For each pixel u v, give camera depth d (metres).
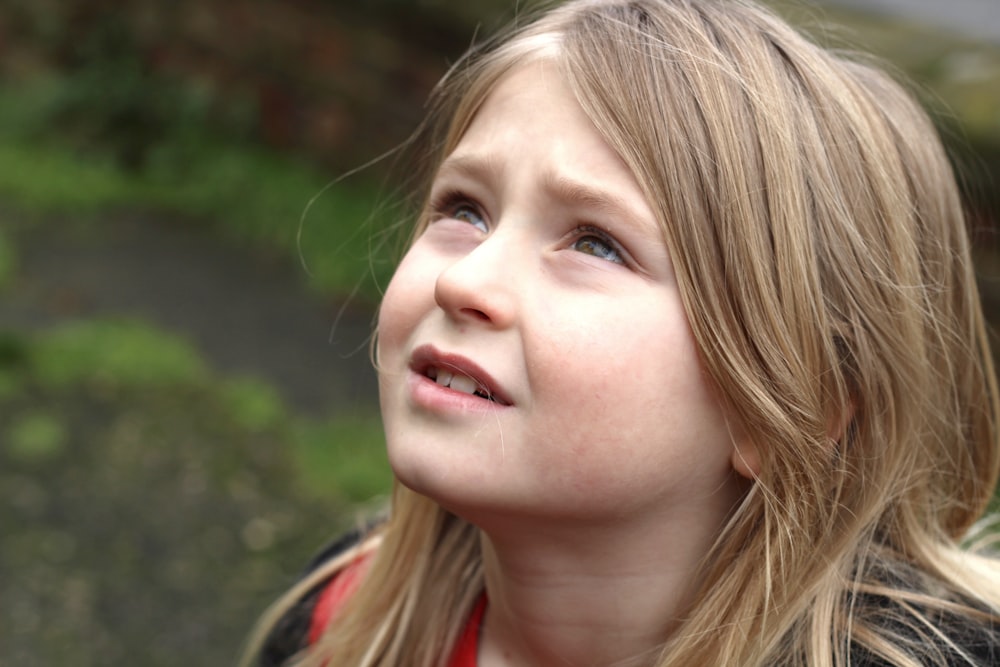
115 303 4.35
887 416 1.12
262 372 3.93
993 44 3.95
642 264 0.99
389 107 5.34
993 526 1.56
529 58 1.08
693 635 1.06
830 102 1.12
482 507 0.99
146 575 2.82
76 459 3.27
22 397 3.55
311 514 3.14
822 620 1.05
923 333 1.16
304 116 5.67
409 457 1.00
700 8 1.13
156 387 3.72
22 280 4.46
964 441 1.28
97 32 6.14
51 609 2.66
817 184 1.07
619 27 1.07
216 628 2.66
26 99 6.10
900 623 1.08
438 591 1.30
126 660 2.53
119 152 5.87
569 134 1.01
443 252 1.07
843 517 1.11
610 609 1.09
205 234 5.21
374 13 5.29
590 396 0.96
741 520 1.07
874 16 4.20
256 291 4.62
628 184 0.99
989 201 3.20
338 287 4.64
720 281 1.01
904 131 1.21
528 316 0.97
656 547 1.06
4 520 2.96
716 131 1.03
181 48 6.07
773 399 1.03
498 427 0.98
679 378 0.99
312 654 1.37
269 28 5.73
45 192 5.42
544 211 1.01
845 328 1.09
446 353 0.99
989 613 1.12
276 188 5.42
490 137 1.06
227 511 3.12
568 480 0.97
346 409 3.73
